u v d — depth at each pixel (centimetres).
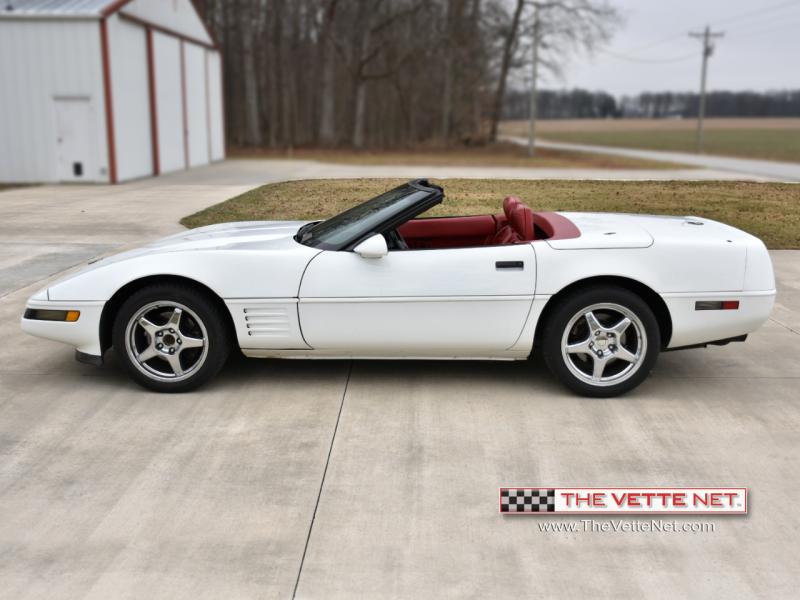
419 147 5284
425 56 5222
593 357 449
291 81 5931
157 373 462
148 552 298
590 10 4662
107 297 453
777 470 366
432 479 356
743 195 1527
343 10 5062
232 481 354
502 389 470
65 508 331
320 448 388
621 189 1625
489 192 1528
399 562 291
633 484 352
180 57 2578
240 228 548
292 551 298
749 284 448
